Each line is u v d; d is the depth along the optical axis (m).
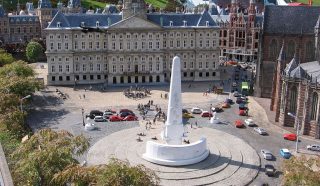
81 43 186.12
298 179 69.44
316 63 141.75
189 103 155.38
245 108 146.25
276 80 143.62
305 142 115.19
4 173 54.97
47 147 65.69
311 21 162.62
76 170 60.44
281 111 131.00
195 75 196.88
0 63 184.38
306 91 118.94
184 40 193.50
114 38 185.12
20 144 72.88
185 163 95.69
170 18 193.88
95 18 190.25
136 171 60.69
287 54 164.62
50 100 158.25
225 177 91.31
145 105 148.50
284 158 102.88
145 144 108.00
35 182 63.34
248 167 96.94
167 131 98.50
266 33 163.88
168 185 86.56
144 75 189.50
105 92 173.25
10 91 132.25
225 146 109.12
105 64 190.00
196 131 121.56
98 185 57.91
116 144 109.19
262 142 114.50
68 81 187.88
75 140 71.44
